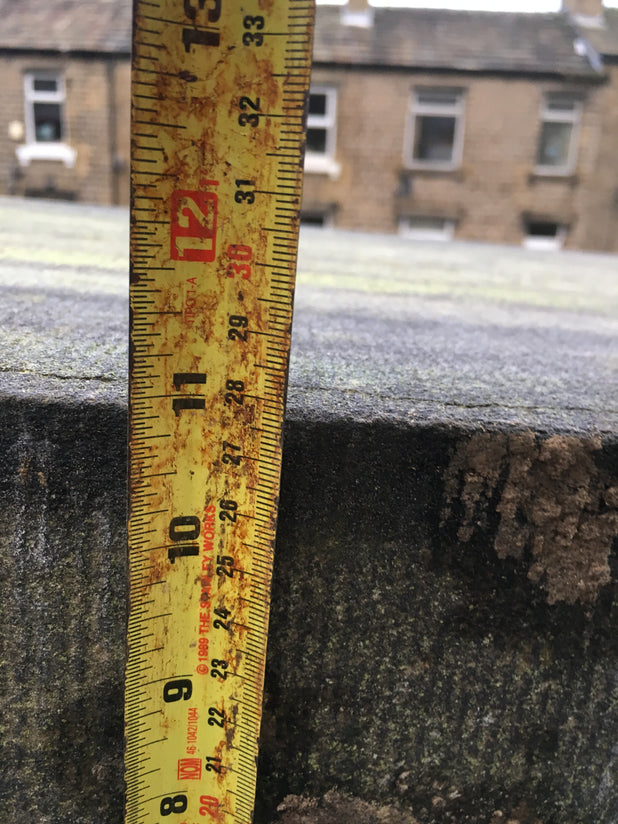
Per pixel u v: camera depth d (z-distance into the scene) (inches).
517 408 4.9
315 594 4.8
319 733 5.1
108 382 4.7
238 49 3.6
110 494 4.6
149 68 3.5
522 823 5.2
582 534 4.7
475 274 14.6
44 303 7.2
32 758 5.0
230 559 4.2
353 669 5.0
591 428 4.6
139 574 4.1
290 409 4.6
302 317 8.1
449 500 4.6
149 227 3.7
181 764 4.5
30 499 4.6
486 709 5.0
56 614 4.8
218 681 4.4
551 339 7.9
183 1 3.5
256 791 5.2
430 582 4.8
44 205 22.9
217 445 4.1
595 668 4.9
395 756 5.1
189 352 3.9
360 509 4.7
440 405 4.8
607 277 15.8
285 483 4.6
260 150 3.7
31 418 4.4
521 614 4.9
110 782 5.1
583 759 5.1
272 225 3.8
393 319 8.5
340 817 5.3
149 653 4.2
